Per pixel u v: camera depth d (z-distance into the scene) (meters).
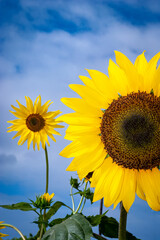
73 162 0.67
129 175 0.68
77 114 0.67
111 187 0.67
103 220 0.80
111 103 0.68
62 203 0.79
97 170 0.68
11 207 0.77
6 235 0.81
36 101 1.27
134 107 0.67
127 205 0.65
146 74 0.66
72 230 0.63
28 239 0.82
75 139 0.68
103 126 0.68
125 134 0.67
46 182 1.07
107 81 0.67
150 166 0.68
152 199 0.66
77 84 0.67
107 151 0.69
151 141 0.67
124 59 0.66
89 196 0.85
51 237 0.63
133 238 0.75
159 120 0.67
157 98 0.67
